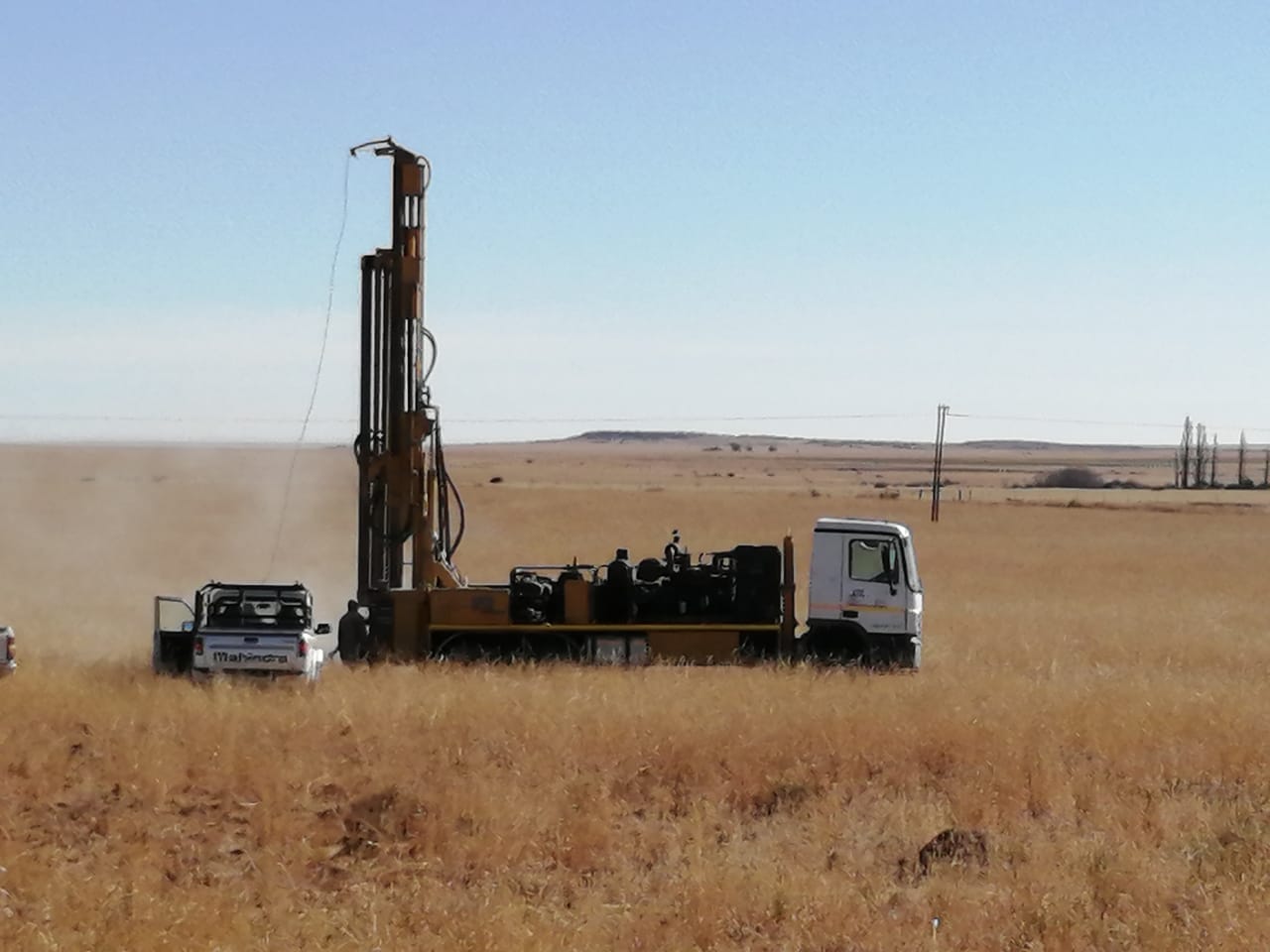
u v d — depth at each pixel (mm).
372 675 29266
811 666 31531
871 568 33469
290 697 25625
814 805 19312
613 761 21234
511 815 18297
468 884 16484
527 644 33062
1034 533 90562
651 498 115250
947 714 24453
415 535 33969
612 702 25188
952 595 54375
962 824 18703
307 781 20000
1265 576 63844
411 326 33938
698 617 33656
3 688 25562
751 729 22891
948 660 35250
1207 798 20109
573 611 33250
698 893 15234
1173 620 45500
